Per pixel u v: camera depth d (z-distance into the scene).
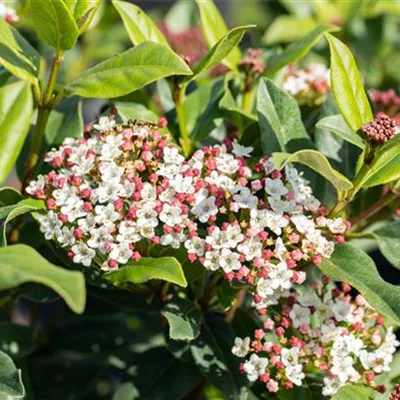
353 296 0.53
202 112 0.55
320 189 0.51
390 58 0.70
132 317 0.62
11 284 0.44
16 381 0.46
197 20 0.73
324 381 0.48
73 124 0.53
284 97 0.51
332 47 0.48
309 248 0.47
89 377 0.60
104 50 0.70
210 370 0.51
